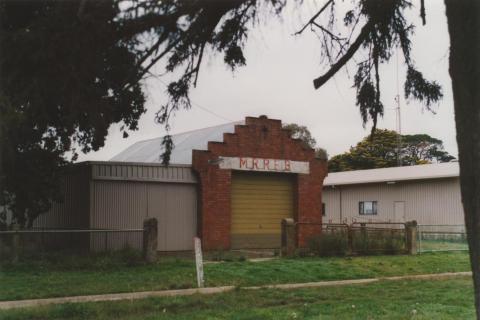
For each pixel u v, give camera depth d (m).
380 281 15.41
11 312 10.04
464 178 6.70
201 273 13.98
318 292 13.01
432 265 19.14
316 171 27.27
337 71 9.46
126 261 16.94
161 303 11.22
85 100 7.50
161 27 6.77
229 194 24.67
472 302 11.45
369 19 9.52
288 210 26.70
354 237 21.80
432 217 34.81
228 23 8.12
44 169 16.92
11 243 16.53
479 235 6.59
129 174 22.48
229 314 10.16
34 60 6.85
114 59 7.14
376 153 65.56
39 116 8.05
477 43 6.66
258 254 22.05
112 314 10.29
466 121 6.68
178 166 23.69
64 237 18.78
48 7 7.22
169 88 8.44
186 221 23.91
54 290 12.69
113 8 6.46
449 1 6.84
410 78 10.08
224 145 24.73
